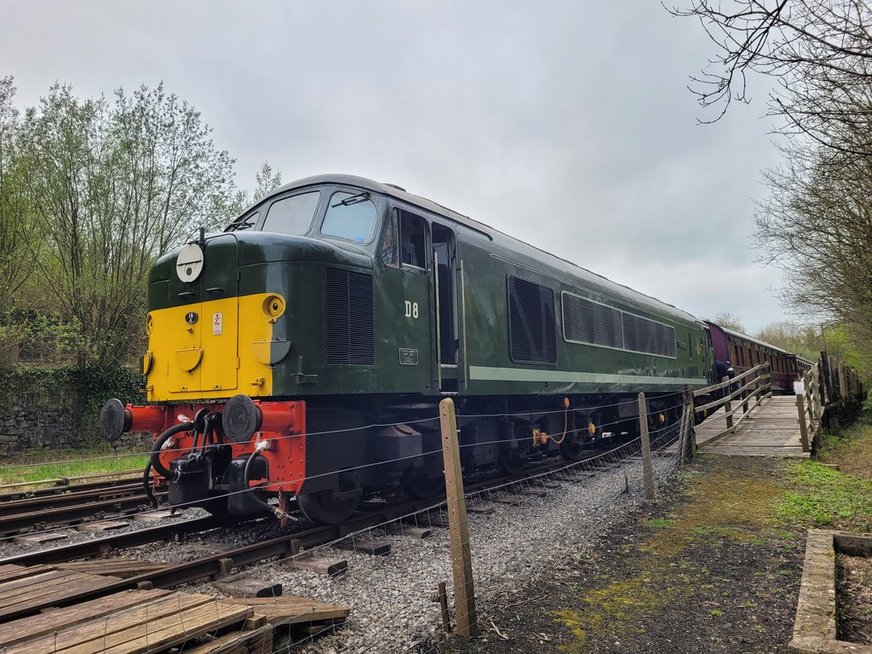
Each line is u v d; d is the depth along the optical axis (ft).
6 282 55.42
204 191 64.49
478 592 14.96
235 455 17.98
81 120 58.13
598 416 40.19
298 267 18.43
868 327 51.42
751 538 19.81
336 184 23.11
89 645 8.81
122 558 16.89
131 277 61.72
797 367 119.24
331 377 18.70
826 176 24.12
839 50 12.88
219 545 19.11
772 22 12.37
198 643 9.65
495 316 27.09
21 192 55.52
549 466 34.14
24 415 55.62
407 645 11.91
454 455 12.64
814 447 39.65
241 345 18.54
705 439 42.63
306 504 18.99
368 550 18.26
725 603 14.32
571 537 20.15
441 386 23.31
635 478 31.48
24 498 29.58
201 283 19.61
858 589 15.62
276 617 11.26
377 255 21.01
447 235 25.20
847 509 23.21
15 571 13.26
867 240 34.27
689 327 59.21
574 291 35.32
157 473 20.48
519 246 31.27
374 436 20.99
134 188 61.21
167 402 20.43
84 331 60.13
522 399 31.42
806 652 11.33
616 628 13.01
